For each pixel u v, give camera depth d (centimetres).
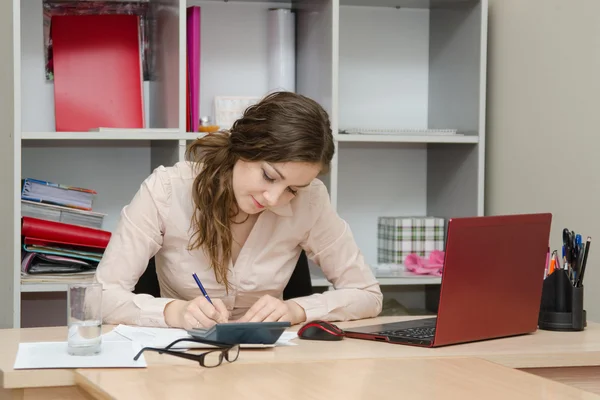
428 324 174
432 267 291
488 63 302
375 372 125
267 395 109
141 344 147
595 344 159
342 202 320
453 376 122
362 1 308
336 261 200
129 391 112
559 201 257
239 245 196
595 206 238
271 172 159
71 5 289
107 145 297
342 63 317
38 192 263
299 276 219
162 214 187
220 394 110
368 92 320
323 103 281
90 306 137
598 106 237
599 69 237
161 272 199
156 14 289
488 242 158
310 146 157
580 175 246
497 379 120
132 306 172
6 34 254
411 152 326
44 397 128
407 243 304
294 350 146
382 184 324
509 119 288
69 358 133
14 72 246
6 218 258
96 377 121
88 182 296
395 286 328
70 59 285
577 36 248
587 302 242
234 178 169
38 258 260
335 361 135
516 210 283
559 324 176
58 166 293
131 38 291
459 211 304
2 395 133
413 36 323
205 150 184
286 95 163
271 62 301
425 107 326
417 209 327
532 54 273
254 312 171
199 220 184
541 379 121
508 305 165
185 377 121
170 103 273
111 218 299
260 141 158
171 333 159
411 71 324
